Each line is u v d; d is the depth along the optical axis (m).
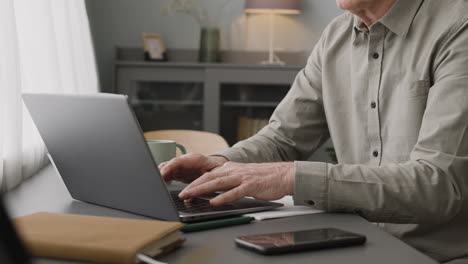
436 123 1.14
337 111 1.50
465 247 1.27
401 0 1.35
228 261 0.70
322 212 1.02
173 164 1.18
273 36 4.54
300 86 1.60
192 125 4.14
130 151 0.84
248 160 1.40
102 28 4.45
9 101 1.40
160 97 4.11
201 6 4.50
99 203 1.00
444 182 1.05
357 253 0.74
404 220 1.04
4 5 1.41
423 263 0.70
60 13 2.30
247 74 4.07
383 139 1.40
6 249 0.45
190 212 0.93
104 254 0.63
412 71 1.34
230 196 0.99
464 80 1.17
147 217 0.90
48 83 2.00
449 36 1.29
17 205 1.02
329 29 1.58
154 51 4.31
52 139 1.00
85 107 0.87
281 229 0.88
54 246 0.65
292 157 1.56
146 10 4.47
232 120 4.11
